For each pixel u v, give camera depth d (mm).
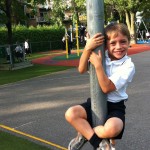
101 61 1586
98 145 1610
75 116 1652
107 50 1666
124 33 1614
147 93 5172
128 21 21750
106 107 1653
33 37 22797
